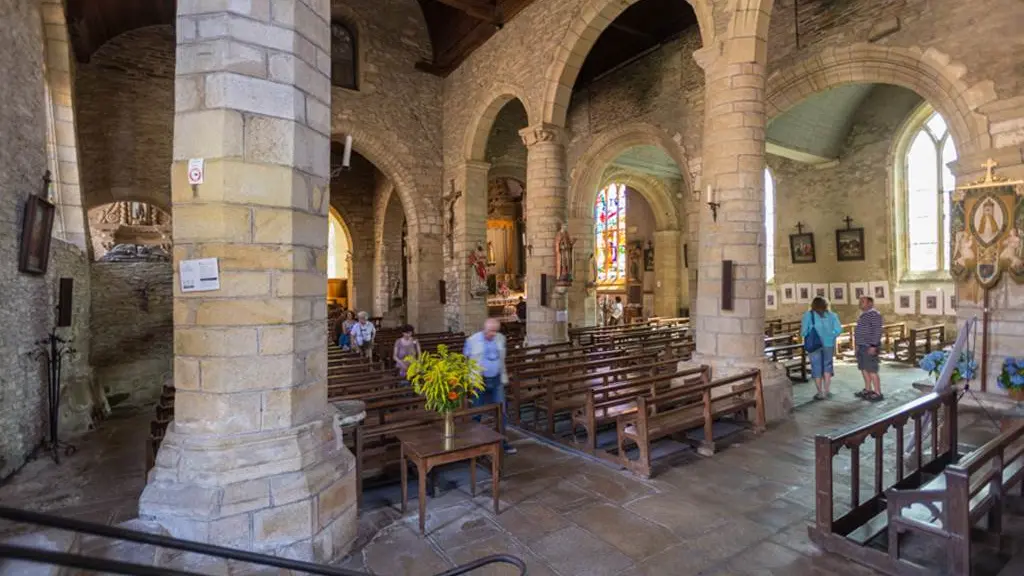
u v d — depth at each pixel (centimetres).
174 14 1310
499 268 2808
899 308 1326
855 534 362
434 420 488
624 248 2358
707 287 743
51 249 690
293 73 364
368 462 471
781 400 698
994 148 725
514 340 1344
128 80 1302
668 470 521
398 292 2130
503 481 500
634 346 1041
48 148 834
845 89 1307
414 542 386
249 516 327
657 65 1322
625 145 1436
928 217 1308
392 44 1485
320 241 394
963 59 760
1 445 540
